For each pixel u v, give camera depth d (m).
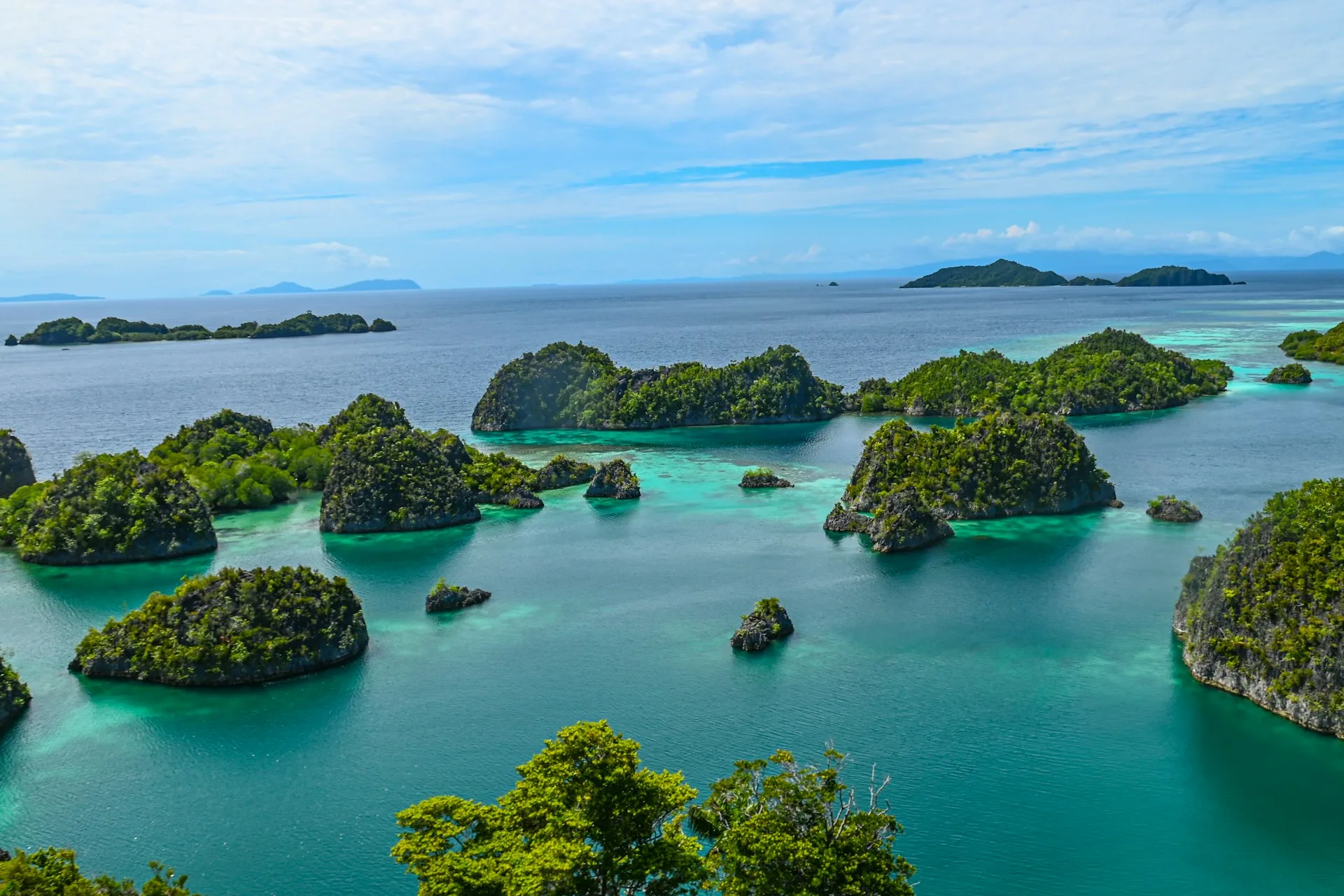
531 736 81.19
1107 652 94.75
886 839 53.06
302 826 69.69
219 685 91.62
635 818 49.94
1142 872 62.81
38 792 74.06
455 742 80.56
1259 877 62.19
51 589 120.44
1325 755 75.44
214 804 72.50
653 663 94.75
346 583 101.25
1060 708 83.50
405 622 107.19
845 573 119.88
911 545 129.00
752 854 49.62
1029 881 61.94
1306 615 81.12
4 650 101.31
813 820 51.38
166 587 120.75
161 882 52.12
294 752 79.62
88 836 68.69
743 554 128.88
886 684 88.88
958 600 109.69
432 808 52.41
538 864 44.81
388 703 87.75
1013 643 97.56
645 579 119.75
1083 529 136.88
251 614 94.94
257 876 64.38
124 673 93.88
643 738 80.06
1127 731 79.56
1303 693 79.81
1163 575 116.62
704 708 85.12
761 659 95.06
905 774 73.94
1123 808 69.38
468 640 101.56
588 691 89.00
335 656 95.88
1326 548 84.00
